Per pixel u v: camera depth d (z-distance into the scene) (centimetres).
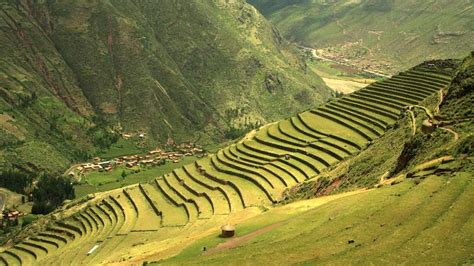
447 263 4444
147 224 12525
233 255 5997
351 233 5656
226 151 16112
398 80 15750
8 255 13600
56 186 18850
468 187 5909
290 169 12688
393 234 5275
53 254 12194
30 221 16525
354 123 14212
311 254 5334
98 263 9056
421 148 7894
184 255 7144
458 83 8950
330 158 12338
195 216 12038
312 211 7581
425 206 5772
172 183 15012
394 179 7606
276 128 16512
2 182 19462
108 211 14788
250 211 10244
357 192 8094
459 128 7731
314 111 16500
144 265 6762
